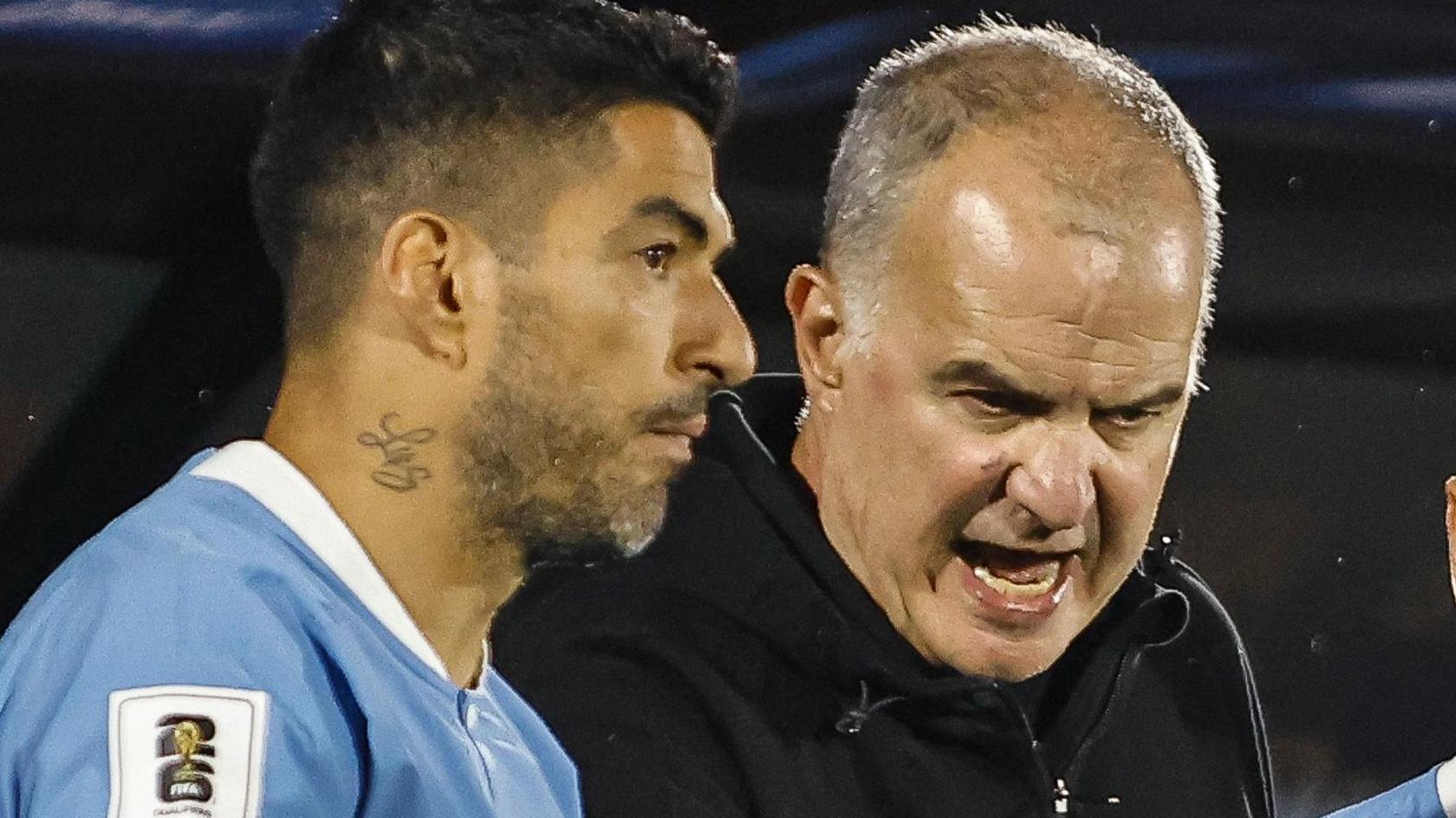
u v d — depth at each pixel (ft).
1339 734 35.55
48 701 10.94
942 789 17.88
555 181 12.09
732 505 18.20
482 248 12.08
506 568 12.64
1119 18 36.14
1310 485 36.52
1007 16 34.27
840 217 17.69
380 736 11.75
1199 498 36.45
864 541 17.71
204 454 12.82
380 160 12.11
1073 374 16.34
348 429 12.23
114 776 10.59
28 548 29.68
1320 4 36.81
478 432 12.13
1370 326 36.60
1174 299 16.49
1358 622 36.14
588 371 12.15
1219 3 36.73
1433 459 36.52
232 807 10.70
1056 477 16.57
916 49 17.87
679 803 16.78
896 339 17.04
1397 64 36.83
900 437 17.13
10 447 29.94
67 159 30.35
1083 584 17.76
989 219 16.42
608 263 12.17
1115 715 19.38
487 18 12.34
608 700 17.11
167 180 30.68
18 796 10.82
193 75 30.71
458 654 13.15
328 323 12.24
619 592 17.84
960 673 17.99
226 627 11.23
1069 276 16.21
